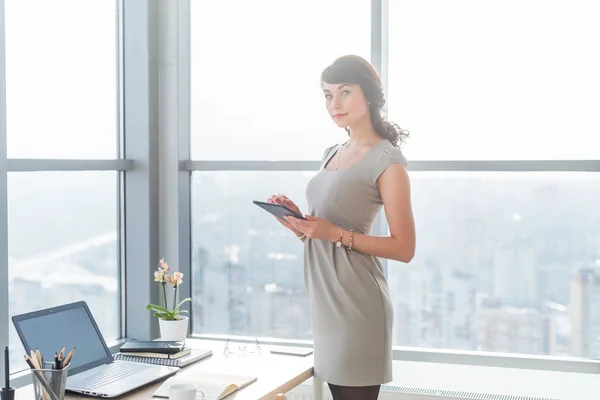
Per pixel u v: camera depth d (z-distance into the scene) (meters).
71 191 3.68
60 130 3.62
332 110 2.95
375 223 3.84
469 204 3.75
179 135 4.09
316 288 2.93
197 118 4.16
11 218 3.32
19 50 3.37
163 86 4.07
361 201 2.88
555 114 3.63
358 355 2.85
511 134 3.68
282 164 3.98
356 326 2.85
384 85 3.81
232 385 2.59
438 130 3.77
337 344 2.86
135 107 4.01
